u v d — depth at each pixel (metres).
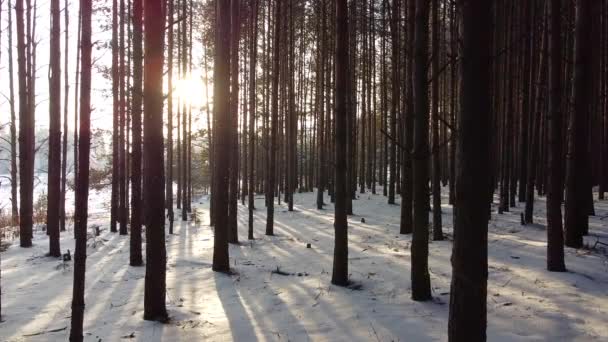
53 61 11.59
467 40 3.09
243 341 5.37
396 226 14.91
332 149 24.41
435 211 11.39
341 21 7.31
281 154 26.81
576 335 5.07
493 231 12.26
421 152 6.53
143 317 6.25
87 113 4.67
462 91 3.14
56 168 11.36
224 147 9.26
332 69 22.28
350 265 9.06
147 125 6.20
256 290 7.66
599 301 6.21
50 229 11.38
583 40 9.38
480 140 3.11
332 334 5.45
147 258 6.20
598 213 14.33
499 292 6.77
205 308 6.73
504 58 16.03
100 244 13.32
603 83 16.89
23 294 7.71
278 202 24.64
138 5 10.11
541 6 15.45
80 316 4.63
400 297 6.78
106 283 8.40
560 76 7.84
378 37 21.89
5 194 37.50
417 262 6.61
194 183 40.59
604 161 19.02
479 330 3.13
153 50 6.12
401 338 5.19
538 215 14.45
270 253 11.30
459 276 3.16
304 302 6.79
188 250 12.18
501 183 15.23
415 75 6.44
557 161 7.80
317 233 14.62
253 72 15.22
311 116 31.52
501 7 15.25
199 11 19.98
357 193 25.98
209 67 22.56
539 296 6.50
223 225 9.19
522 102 14.77
